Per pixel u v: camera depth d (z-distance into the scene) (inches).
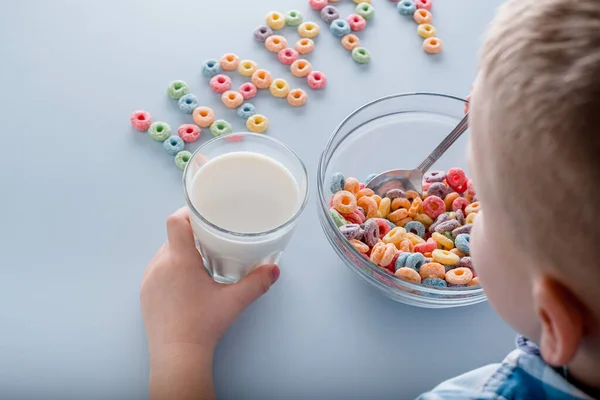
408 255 24.2
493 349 24.3
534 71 16.4
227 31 28.8
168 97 27.3
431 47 28.9
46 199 25.2
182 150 26.3
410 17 29.8
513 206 17.9
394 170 25.9
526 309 19.5
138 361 23.5
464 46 29.3
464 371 24.0
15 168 25.6
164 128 26.5
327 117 27.4
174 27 28.7
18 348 23.4
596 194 16.0
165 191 25.7
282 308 24.4
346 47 28.7
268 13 29.3
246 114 27.0
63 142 26.1
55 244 24.6
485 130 18.0
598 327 18.3
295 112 27.4
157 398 22.7
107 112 26.8
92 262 24.5
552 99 16.1
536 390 20.6
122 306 24.1
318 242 25.4
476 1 30.5
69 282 24.2
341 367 23.8
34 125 26.3
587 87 15.6
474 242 20.2
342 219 24.6
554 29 16.5
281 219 23.6
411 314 24.6
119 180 25.7
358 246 24.2
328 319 24.4
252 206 23.6
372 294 24.9
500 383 20.9
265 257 23.8
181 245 24.1
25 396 23.0
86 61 27.6
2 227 24.7
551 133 16.1
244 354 23.8
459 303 23.8
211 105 27.2
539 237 17.7
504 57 17.2
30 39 27.9
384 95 28.0
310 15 29.4
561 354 17.8
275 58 28.4
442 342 24.3
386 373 23.8
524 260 18.5
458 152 26.8
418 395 23.6
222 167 23.7
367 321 24.4
